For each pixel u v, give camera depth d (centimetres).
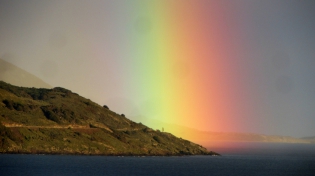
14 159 18962
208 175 18712
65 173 16188
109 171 17825
